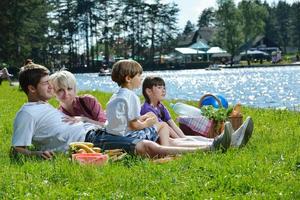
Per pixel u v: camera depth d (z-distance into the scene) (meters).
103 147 7.61
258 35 131.00
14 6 76.75
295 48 155.38
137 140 7.48
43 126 7.73
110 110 7.68
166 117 8.81
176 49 119.94
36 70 7.79
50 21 99.94
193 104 18.58
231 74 69.69
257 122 11.77
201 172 6.29
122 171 6.46
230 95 32.69
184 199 5.34
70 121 7.92
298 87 37.53
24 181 6.04
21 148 7.53
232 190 5.68
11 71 76.31
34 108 7.70
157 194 5.54
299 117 12.72
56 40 115.25
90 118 8.57
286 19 160.12
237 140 7.74
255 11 121.38
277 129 10.30
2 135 10.50
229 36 118.00
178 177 6.10
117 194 5.54
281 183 5.80
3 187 5.90
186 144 7.85
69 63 120.62
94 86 53.09
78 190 5.77
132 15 124.75
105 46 123.69
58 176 6.26
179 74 78.19
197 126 9.23
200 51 119.81
